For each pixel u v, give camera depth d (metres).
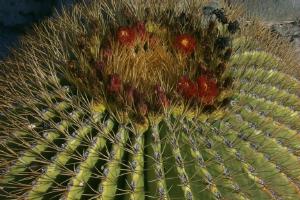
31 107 0.71
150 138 0.64
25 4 1.43
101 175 0.61
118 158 0.62
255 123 0.72
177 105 0.67
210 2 0.97
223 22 0.85
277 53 0.88
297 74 0.89
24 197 0.63
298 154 0.74
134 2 0.89
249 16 0.98
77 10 0.92
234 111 0.70
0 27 1.43
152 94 0.68
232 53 0.80
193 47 0.76
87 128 0.65
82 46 0.76
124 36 0.75
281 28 1.30
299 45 1.27
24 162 0.66
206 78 0.70
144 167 0.63
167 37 0.79
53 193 0.63
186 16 0.84
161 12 0.86
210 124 0.68
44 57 0.80
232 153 0.66
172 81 0.71
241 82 0.76
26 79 0.77
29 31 1.03
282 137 0.74
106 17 0.87
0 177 0.67
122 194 0.60
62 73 0.74
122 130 0.64
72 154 0.63
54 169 0.63
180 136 0.65
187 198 0.60
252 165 0.67
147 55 0.73
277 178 0.69
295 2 1.29
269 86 0.78
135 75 0.70
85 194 0.60
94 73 0.70
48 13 1.42
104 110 0.67
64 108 0.69
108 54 0.72
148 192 0.61
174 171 0.62
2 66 0.91
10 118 0.73
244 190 0.65
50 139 0.66
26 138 0.69
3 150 0.71
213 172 0.64
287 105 0.79
